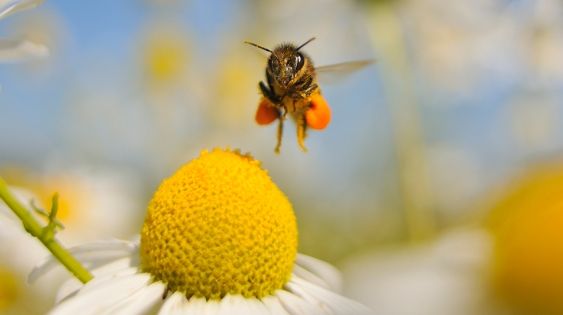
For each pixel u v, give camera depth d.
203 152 0.13
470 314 0.10
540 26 0.21
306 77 0.13
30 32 0.25
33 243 0.15
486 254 0.10
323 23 0.22
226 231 0.12
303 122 0.13
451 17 0.21
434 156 0.22
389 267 0.10
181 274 0.12
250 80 0.27
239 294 0.12
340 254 0.23
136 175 0.24
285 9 0.23
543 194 0.10
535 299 0.10
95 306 0.12
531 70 0.21
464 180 0.22
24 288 0.15
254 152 0.26
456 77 0.22
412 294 0.10
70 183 0.20
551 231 0.10
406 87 0.20
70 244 0.18
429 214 0.19
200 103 0.27
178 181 0.12
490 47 0.22
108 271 0.13
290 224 0.13
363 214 0.24
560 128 0.21
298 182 0.25
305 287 0.13
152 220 0.12
